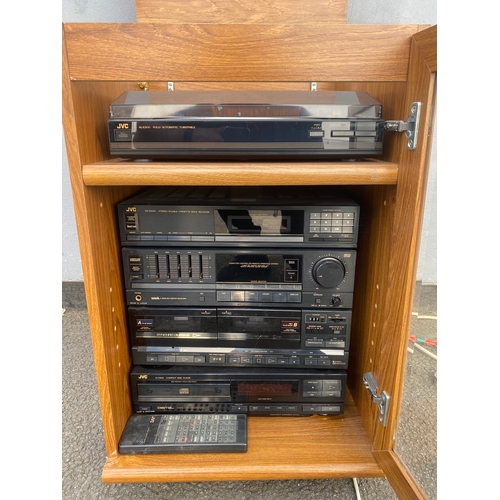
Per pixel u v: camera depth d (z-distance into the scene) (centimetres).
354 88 80
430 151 50
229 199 71
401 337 58
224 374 76
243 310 74
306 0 80
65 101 53
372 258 72
